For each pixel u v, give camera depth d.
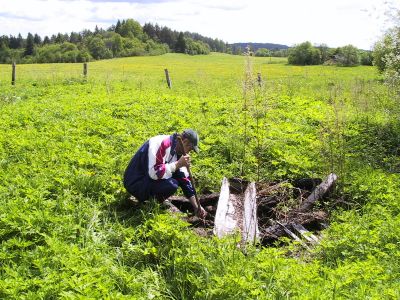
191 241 3.05
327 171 4.77
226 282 2.56
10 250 2.95
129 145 5.33
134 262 3.02
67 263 2.70
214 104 8.09
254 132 6.02
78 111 7.35
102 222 3.52
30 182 3.95
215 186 4.50
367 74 20.03
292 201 4.21
